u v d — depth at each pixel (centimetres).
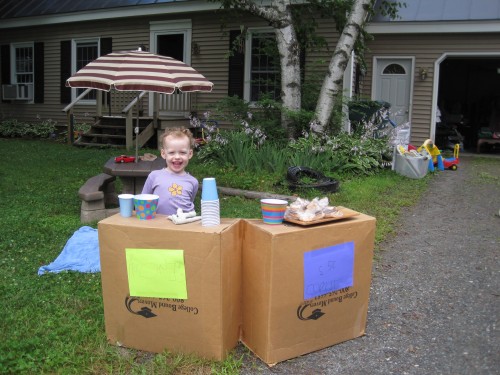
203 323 283
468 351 307
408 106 1288
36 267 423
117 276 293
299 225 291
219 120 1253
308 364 291
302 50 1171
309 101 1075
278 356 289
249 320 300
